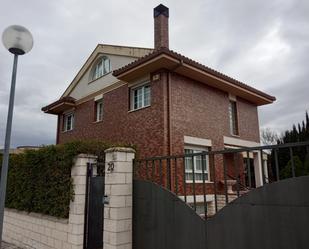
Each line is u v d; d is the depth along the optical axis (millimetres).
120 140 11898
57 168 6156
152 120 10430
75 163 5719
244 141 13562
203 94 11797
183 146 10320
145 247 4359
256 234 3021
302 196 2711
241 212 3189
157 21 11695
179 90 10734
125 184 4711
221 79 11680
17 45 4965
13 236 7641
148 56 9672
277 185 2918
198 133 11109
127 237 4574
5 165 4738
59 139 17062
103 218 5266
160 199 4223
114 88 13031
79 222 5414
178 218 3891
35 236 6633
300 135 24203
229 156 12562
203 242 3521
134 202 4699
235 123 13570
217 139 11969
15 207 7656
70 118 17000
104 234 4695
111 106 12984
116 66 13500
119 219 4523
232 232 3238
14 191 7820
